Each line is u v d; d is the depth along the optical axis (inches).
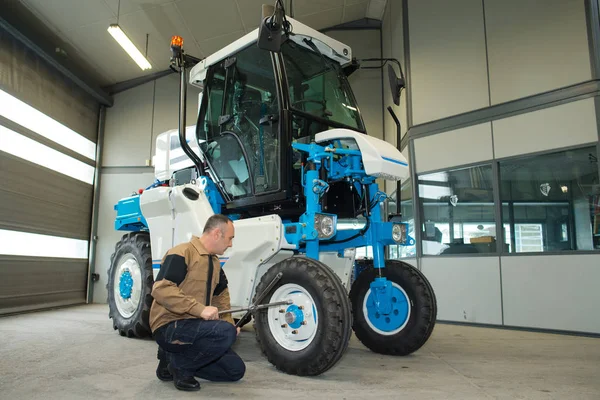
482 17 213.6
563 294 173.9
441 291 212.8
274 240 105.2
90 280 308.5
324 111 127.2
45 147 266.1
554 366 111.1
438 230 221.0
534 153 188.4
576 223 175.6
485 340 156.2
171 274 81.1
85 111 311.3
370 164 106.7
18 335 156.8
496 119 202.8
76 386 86.4
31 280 250.7
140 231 161.2
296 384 89.0
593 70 173.8
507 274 191.2
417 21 240.2
